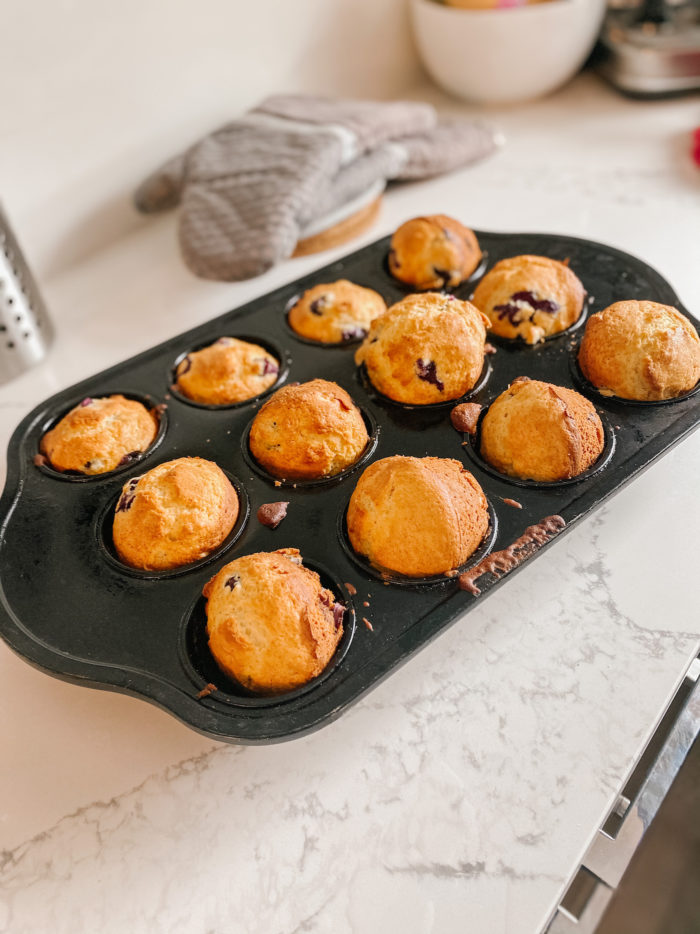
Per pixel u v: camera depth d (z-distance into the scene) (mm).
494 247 493
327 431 363
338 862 269
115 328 531
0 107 510
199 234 514
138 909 265
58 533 354
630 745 288
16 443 397
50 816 292
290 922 257
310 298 448
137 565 337
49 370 503
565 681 309
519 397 358
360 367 418
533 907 253
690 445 397
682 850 338
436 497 317
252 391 415
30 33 500
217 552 339
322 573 325
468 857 266
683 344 376
